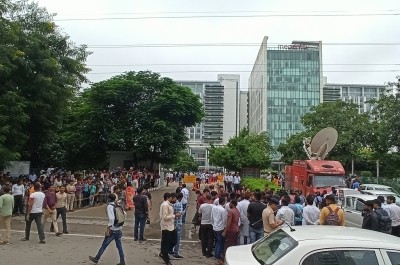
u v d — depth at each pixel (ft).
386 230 32.81
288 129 382.42
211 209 38.88
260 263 17.67
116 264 34.58
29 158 128.67
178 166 321.93
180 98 140.46
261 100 402.52
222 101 501.56
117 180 93.04
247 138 160.86
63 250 39.45
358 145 143.33
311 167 86.22
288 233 18.93
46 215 49.37
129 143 141.59
